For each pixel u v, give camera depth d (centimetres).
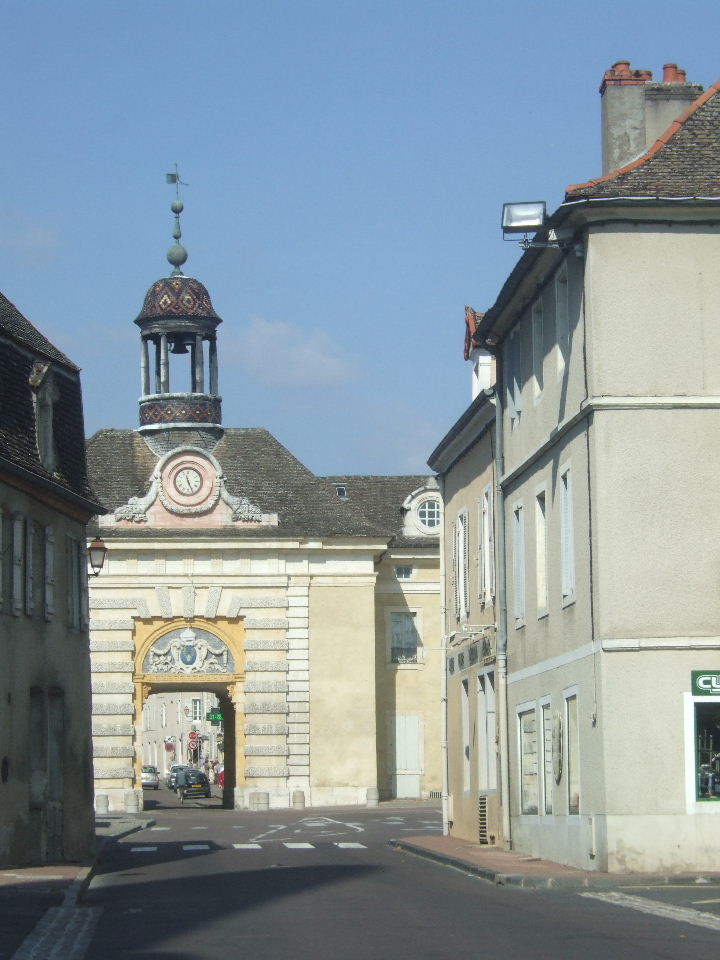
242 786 7600
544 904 2345
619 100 3366
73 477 3956
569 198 2888
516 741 3578
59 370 3959
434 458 4641
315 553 7775
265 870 3266
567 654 3077
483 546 3997
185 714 14925
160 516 7688
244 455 8169
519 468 3522
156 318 8225
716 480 2867
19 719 3444
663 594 2842
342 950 1808
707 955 1680
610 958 1672
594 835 2853
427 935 1944
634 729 2806
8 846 3325
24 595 3525
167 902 2517
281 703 7650
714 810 2788
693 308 2881
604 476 2861
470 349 4478
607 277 2884
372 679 7725
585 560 2945
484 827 3906
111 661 7594
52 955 1820
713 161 2931
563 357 3125
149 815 7031
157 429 8169
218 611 7681
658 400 2867
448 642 4516
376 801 7619
